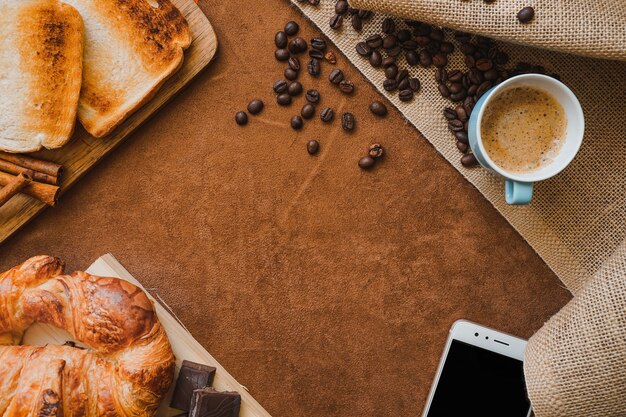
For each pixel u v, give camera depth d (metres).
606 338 0.61
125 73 0.68
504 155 0.65
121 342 0.63
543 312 0.71
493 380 0.67
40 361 0.62
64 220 0.71
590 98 0.68
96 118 0.68
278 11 0.70
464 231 0.71
